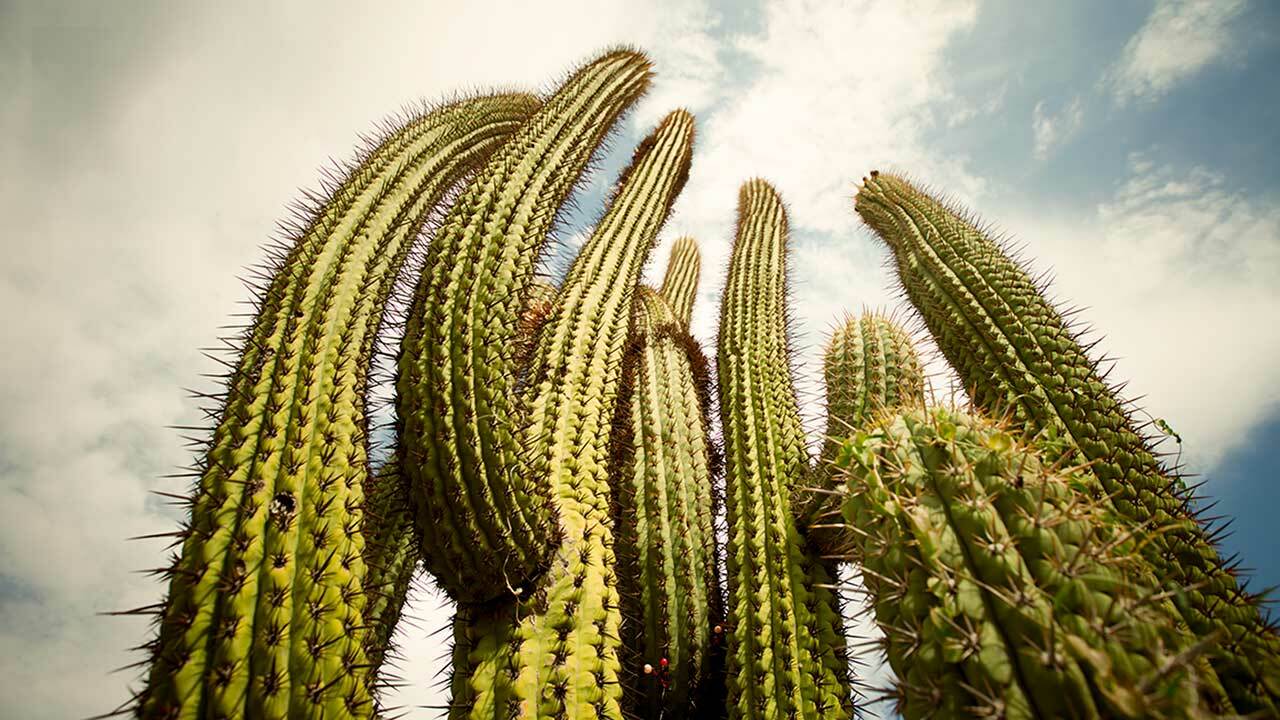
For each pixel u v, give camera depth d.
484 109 4.45
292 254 2.75
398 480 2.62
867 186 4.90
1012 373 3.18
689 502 3.87
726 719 3.68
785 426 3.80
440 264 2.84
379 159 3.43
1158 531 1.72
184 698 1.65
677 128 5.85
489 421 2.54
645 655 3.45
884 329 3.88
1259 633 1.98
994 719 1.39
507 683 2.39
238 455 2.07
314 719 1.78
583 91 4.25
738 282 4.80
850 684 2.97
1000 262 3.62
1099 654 1.36
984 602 1.57
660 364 4.46
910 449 2.00
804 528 3.33
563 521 2.89
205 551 1.87
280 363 2.34
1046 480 1.75
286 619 1.86
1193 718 1.26
